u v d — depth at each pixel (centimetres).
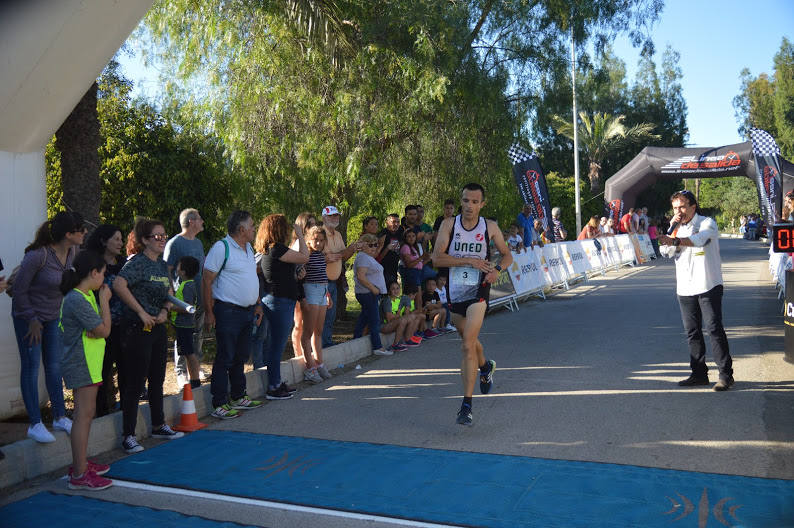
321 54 1051
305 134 1106
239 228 600
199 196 1155
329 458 480
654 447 478
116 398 652
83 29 557
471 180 1284
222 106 1126
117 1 557
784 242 580
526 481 422
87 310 426
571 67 1278
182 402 572
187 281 656
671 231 668
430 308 1021
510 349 874
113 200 1077
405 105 1104
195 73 1158
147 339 508
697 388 641
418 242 1034
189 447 514
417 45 1045
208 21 1077
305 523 375
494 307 1286
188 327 662
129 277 503
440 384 702
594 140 4066
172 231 1116
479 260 554
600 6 1251
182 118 1193
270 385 661
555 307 1294
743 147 2331
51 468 476
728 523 353
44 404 664
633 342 888
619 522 359
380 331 915
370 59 1055
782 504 374
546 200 1689
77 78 599
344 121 1060
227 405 605
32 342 493
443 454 480
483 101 1158
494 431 532
